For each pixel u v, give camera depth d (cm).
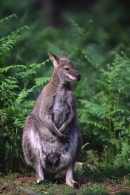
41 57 2116
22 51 2039
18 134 1312
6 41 1377
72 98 1234
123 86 1509
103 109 1461
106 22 3144
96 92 1900
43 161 1217
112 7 3294
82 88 1812
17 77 1359
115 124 1429
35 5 3181
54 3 3331
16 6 2842
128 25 3200
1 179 1225
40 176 1204
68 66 1249
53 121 1237
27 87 1389
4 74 1384
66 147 1218
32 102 1330
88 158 1404
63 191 1140
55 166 1231
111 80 1480
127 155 1352
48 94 1227
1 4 2825
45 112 1214
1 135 1293
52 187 1161
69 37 2511
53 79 1247
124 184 1215
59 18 3281
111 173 1273
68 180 1197
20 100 1289
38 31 2255
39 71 2047
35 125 1217
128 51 1950
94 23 3033
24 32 2134
